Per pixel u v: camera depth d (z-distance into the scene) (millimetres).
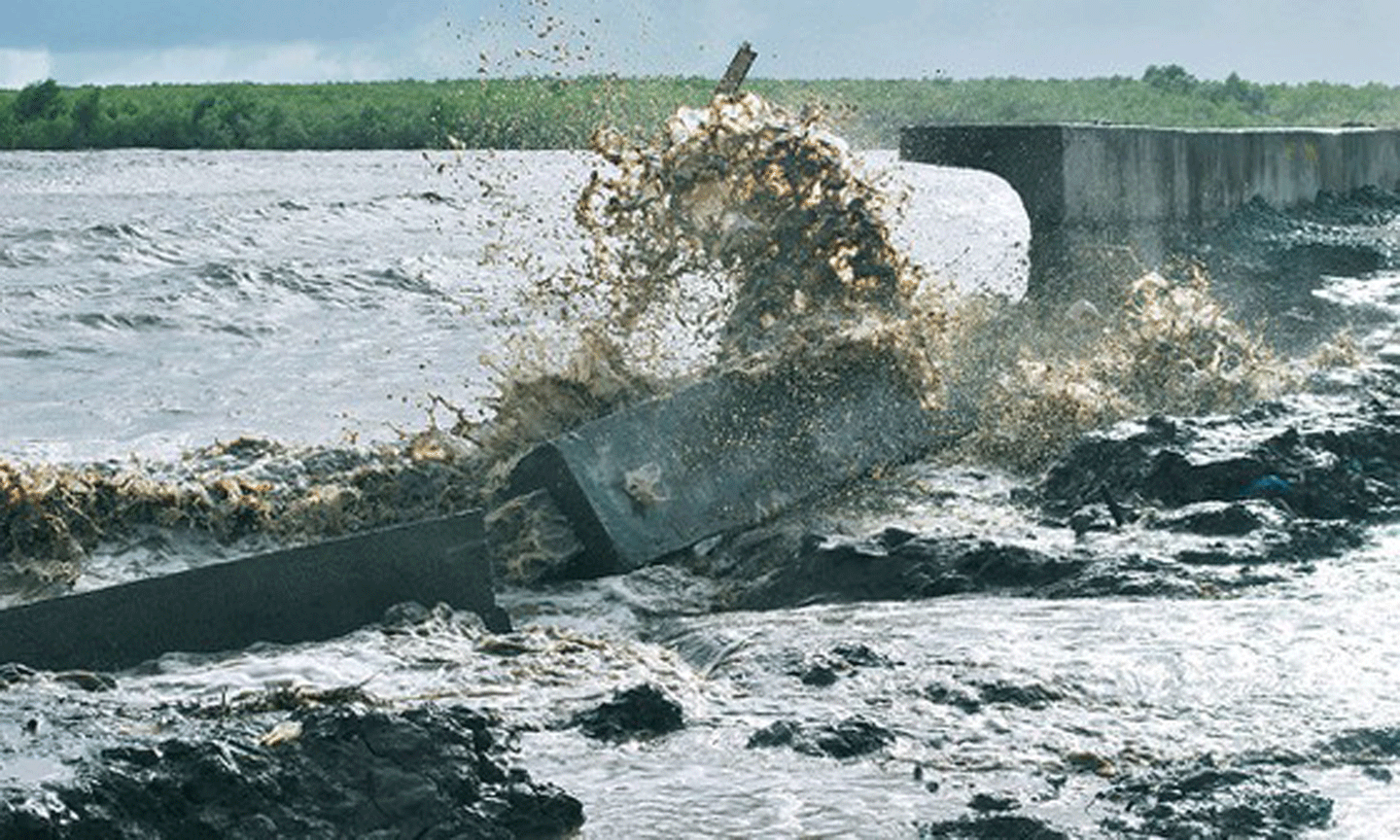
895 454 17656
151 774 8039
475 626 13102
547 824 8773
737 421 16703
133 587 12367
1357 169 39531
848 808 9352
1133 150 26984
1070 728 10656
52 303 38094
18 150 148000
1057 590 14102
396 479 16266
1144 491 16547
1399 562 14742
